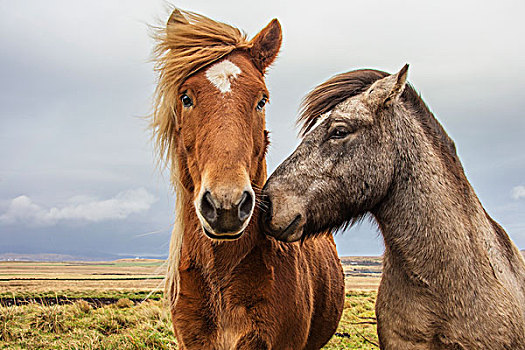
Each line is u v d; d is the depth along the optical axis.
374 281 35.19
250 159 2.38
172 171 2.86
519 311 2.63
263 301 2.61
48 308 8.42
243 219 2.15
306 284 3.13
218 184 2.11
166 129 2.79
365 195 2.81
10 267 86.44
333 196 2.77
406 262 2.80
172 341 6.07
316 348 4.02
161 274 3.29
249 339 2.53
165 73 2.68
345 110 2.82
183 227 2.82
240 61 2.59
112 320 7.60
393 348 2.84
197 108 2.43
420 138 2.91
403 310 2.79
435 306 2.66
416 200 2.80
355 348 6.50
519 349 2.54
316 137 2.82
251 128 2.45
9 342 6.25
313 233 2.87
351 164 2.76
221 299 2.61
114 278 39.72
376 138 2.79
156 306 9.50
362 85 3.00
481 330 2.54
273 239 2.83
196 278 2.68
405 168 2.85
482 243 2.75
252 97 2.46
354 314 10.19
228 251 2.59
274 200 2.69
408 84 3.12
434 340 2.67
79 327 7.24
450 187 2.84
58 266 99.19
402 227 2.84
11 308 8.43
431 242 2.71
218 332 2.60
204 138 2.31
